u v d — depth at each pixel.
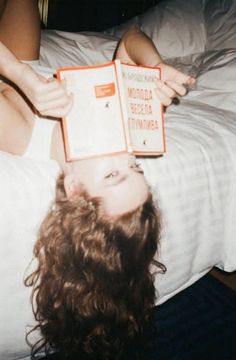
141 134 0.59
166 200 0.76
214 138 0.89
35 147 0.72
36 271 0.64
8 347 0.67
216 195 0.85
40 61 1.26
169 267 0.81
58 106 0.54
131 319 0.79
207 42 1.60
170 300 1.11
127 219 0.70
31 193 0.62
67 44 1.43
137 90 0.58
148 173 0.74
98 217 0.68
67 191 0.66
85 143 0.56
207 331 1.02
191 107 1.07
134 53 0.89
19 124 0.73
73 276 0.69
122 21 2.09
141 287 0.78
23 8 1.08
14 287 0.62
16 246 0.61
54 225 0.64
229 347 0.98
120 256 0.72
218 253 0.92
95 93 0.55
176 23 1.61
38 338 0.70
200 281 1.19
